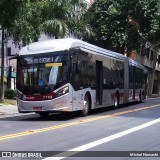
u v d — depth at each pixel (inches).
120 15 1640.0
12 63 1536.7
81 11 1298.0
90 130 529.7
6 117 770.2
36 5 1004.6
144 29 1669.5
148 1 1612.9
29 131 518.9
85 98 748.0
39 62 687.7
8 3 871.7
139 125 592.4
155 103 1248.8
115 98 950.4
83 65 732.0
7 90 1285.7
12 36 1021.8
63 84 668.7
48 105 669.3
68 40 700.0
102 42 1674.5
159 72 2861.7
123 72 1037.2
